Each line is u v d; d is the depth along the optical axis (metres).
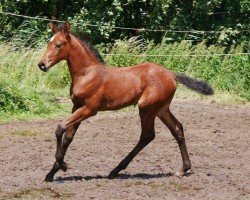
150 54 21.03
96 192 9.69
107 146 12.87
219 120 15.88
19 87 17.56
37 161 11.61
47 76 19.53
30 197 9.44
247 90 19.84
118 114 16.41
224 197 9.52
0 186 10.02
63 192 9.68
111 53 20.75
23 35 22.38
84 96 10.18
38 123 15.18
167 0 23.45
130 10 23.94
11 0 23.30
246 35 23.80
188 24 23.86
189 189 9.92
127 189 9.85
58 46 10.14
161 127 14.86
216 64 20.59
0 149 12.48
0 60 19.66
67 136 10.20
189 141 13.51
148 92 10.33
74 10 23.94
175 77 10.55
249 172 11.03
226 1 24.23
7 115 15.86
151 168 11.21
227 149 12.80
